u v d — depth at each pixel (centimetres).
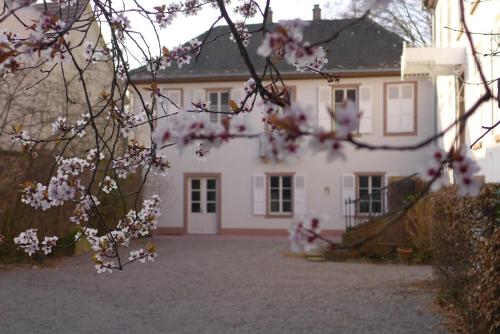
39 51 287
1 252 1266
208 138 178
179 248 1627
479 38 1045
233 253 1512
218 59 2036
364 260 1352
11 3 284
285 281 1068
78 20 339
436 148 163
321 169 1936
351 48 2014
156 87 427
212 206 2028
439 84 1728
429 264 1287
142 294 934
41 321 743
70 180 409
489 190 571
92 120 390
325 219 178
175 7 451
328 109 142
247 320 754
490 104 935
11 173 1251
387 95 1914
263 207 1977
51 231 1349
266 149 166
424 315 757
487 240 545
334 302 866
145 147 470
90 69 1516
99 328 710
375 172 1902
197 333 688
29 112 1316
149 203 483
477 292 567
